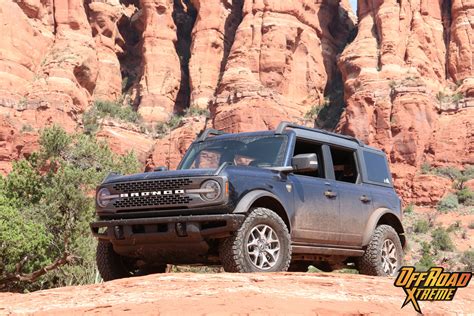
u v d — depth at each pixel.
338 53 112.44
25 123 86.44
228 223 5.35
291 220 6.10
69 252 23.33
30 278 22.27
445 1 98.88
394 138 86.69
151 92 104.94
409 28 95.38
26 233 22.17
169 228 5.50
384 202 7.60
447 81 94.38
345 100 94.25
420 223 72.06
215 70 105.69
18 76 89.88
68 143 32.75
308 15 105.94
